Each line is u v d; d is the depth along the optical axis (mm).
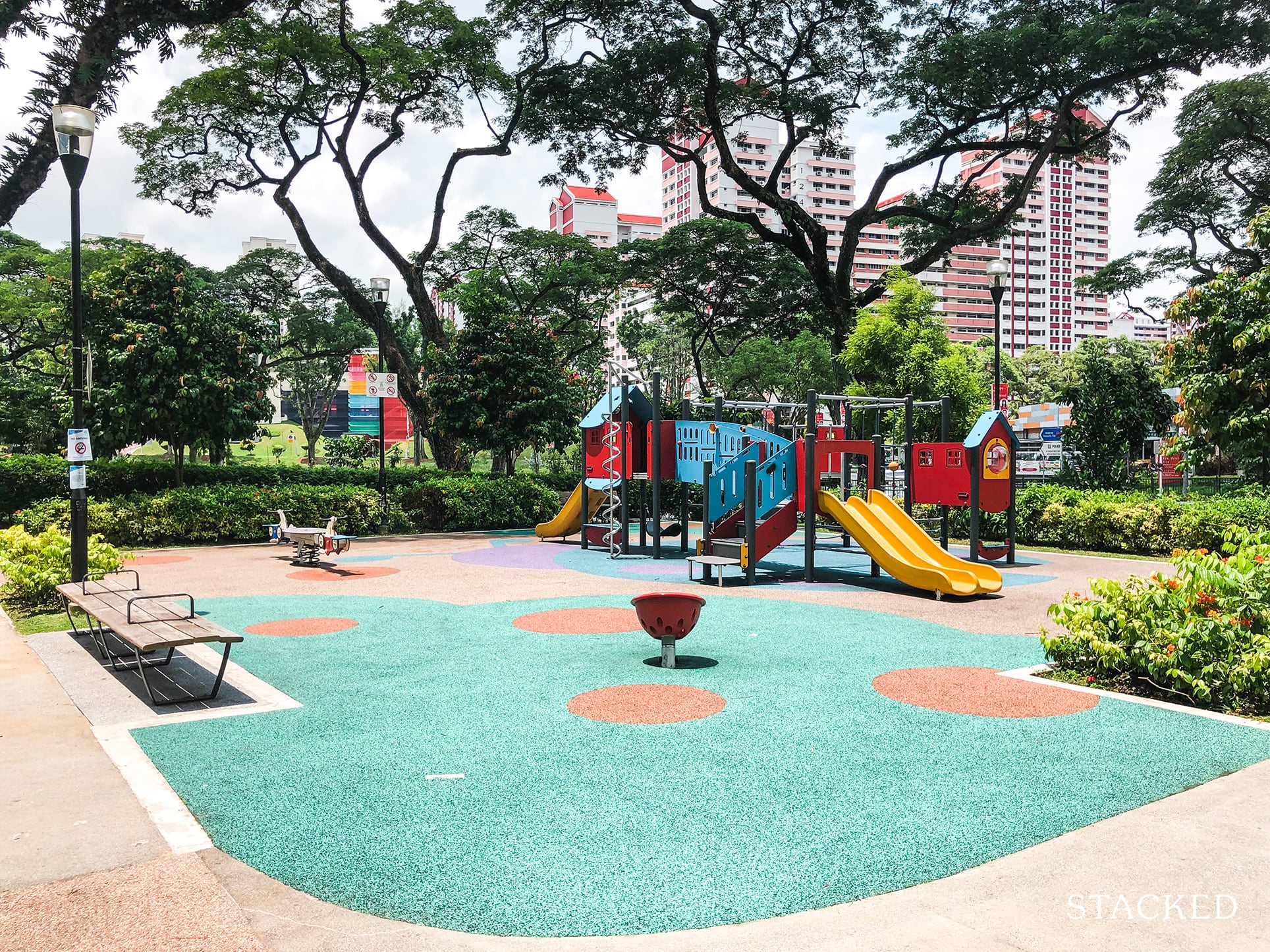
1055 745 5414
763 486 14133
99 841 4051
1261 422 14469
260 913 3361
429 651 8531
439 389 26562
